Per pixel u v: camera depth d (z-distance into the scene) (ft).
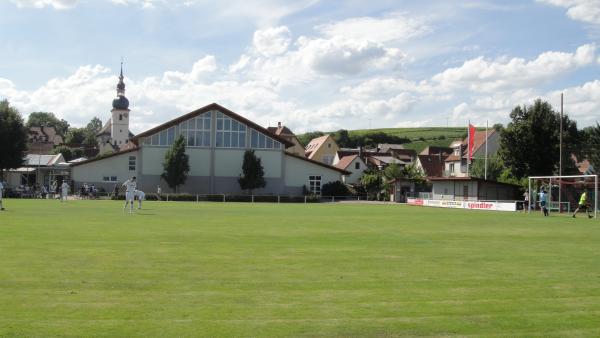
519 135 230.48
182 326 27.17
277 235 71.72
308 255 52.26
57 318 28.19
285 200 246.27
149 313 29.48
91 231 71.87
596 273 44.16
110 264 44.62
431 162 376.89
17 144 260.21
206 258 49.01
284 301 32.73
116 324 27.30
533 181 207.21
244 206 175.11
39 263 44.42
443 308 31.60
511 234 80.79
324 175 274.77
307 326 27.55
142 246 56.70
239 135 263.08
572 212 173.68
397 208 181.98
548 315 30.35
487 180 217.56
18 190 229.66
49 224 82.28
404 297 34.32
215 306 31.24
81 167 254.68
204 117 260.62
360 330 27.09
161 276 39.86
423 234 77.77
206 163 260.62
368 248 58.90
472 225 99.81
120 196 219.82
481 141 331.98
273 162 266.16
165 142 257.96
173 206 162.91
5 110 259.60
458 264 48.21
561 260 51.72
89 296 33.14
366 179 288.92
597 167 223.10
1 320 27.68
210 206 168.45
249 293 34.76
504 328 27.76
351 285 37.86
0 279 37.68
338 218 114.11
